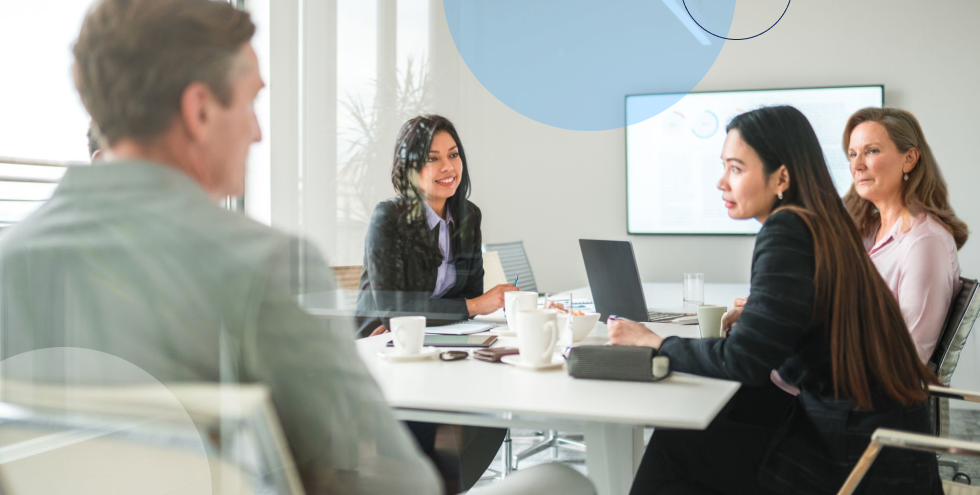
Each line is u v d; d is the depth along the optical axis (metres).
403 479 0.55
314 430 0.50
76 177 0.50
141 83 0.50
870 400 1.04
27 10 1.07
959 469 2.41
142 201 0.49
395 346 1.16
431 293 1.88
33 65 1.07
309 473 0.51
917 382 1.08
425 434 1.28
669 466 1.15
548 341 1.07
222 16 0.53
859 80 3.51
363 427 0.53
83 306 0.48
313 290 0.52
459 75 3.34
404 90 2.83
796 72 3.58
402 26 2.83
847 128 1.96
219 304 0.48
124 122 0.50
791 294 1.02
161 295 0.48
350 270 1.87
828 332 1.06
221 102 0.53
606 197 3.91
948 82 3.41
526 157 3.99
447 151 2.04
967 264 3.41
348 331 0.54
